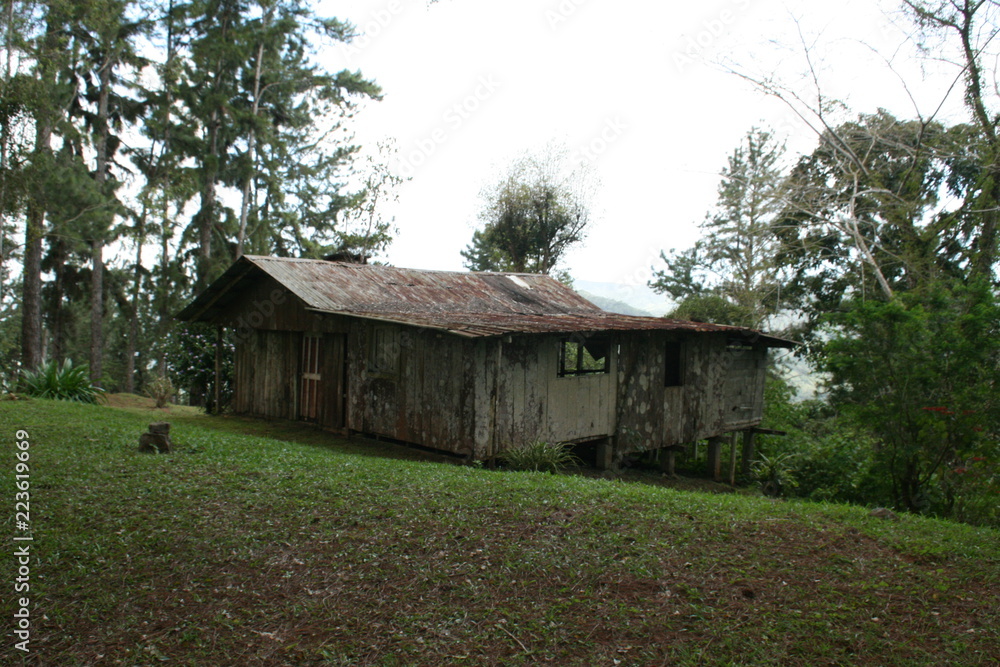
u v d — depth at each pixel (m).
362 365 13.84
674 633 4.55
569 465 14.49
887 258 23.45
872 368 10.49
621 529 6.25
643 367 15.02
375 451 12.62
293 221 30.81
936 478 10.51
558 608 4.86
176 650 4.41
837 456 14.06
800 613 4.77
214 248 30.73
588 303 20.80
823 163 25.34
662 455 16.05
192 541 5.86
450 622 4.71
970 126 20.06
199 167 28.62
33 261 24.25
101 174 27.59
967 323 9.93
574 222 31.89
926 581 5.27
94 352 27.56
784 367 27.95
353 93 31.75
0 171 16.47
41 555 5.54
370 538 6.00
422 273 18.42
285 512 6.59
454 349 12.05
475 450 11.56
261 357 16.77
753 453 17.94
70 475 7.65
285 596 5.05
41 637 4.51
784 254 25.23
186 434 11.17
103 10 24.52
